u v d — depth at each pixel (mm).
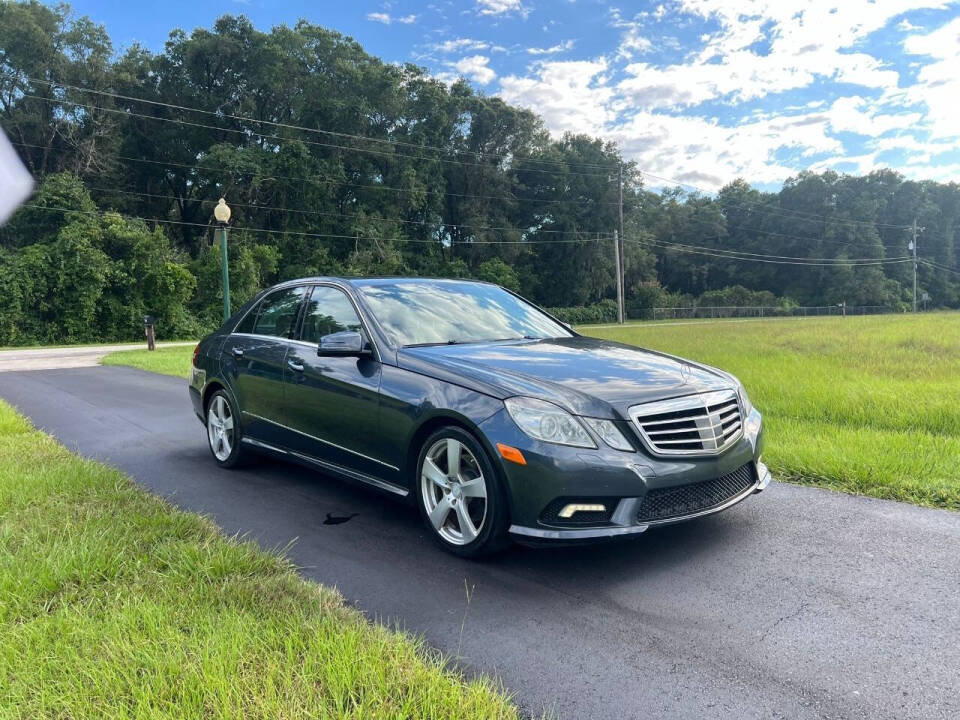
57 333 35750
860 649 2578
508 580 3279
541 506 3154
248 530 4051
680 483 3254
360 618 2803
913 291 82125
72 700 2166
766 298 78312
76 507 4223
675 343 18016
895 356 12773
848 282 81188
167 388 11211
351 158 56594
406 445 3752
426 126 62906
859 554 3541
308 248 52375
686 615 2881
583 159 69125
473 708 2129
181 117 52562
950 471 4902
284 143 51219
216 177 49594
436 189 62156
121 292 37906
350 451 4180
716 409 3553
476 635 2719
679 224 94438
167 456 6148
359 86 56750
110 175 47281
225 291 20938
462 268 61562
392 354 4008
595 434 3186
